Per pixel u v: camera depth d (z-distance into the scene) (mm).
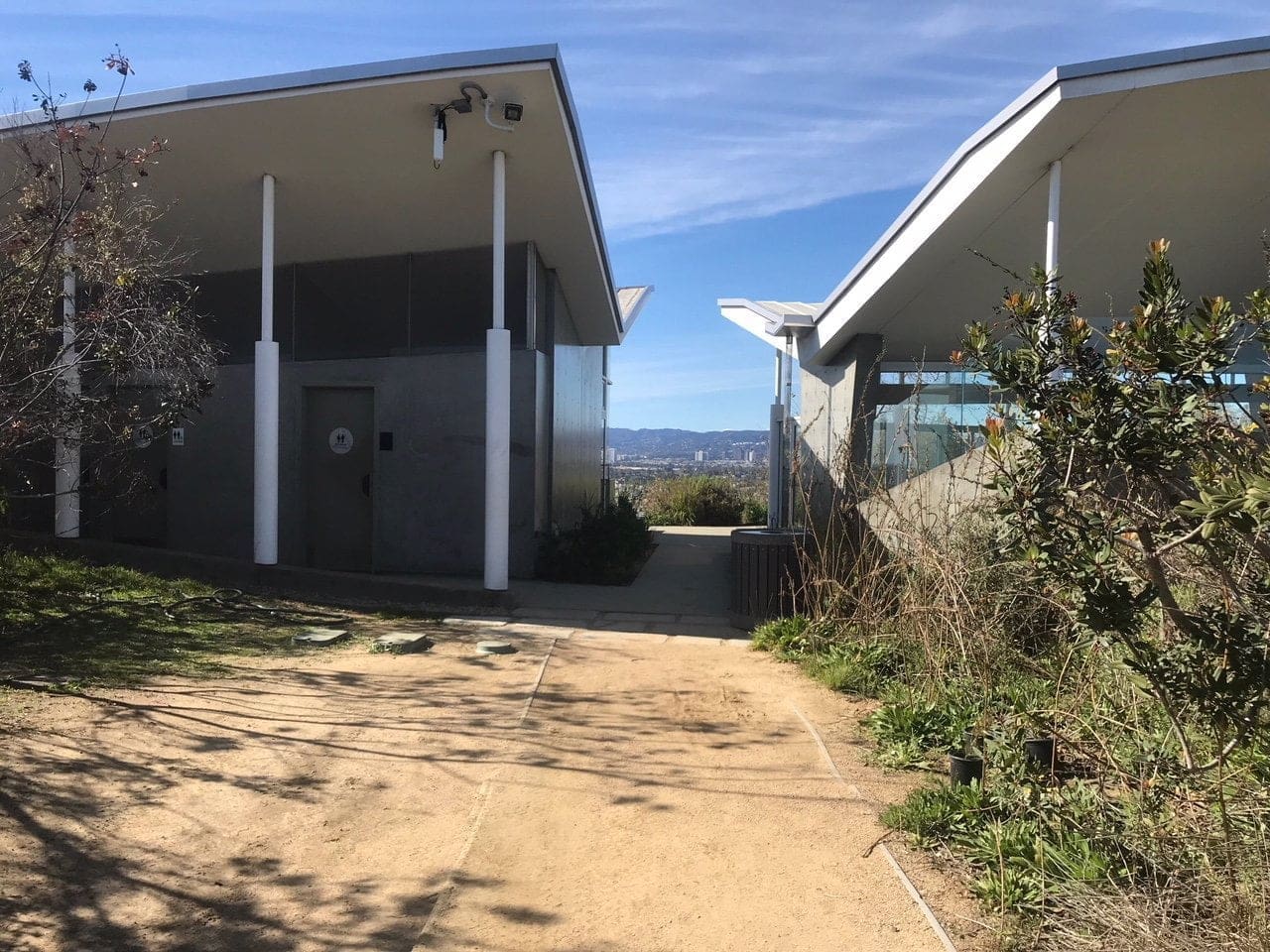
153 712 5488
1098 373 3006
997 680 5566
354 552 12344
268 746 5062
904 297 12203
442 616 9180
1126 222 10141
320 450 12422
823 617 7637
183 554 10672
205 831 3998
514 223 11758
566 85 8984
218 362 12695
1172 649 3090
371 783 4602
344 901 3453
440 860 3809
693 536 19891
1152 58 7590
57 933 3166
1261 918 2842
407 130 9430
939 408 9820
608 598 10711
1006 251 10852
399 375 12070
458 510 11859
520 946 3162
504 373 9766
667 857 3857
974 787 4152
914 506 8133
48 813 4039
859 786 4668
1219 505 2385
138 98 9039
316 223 11742
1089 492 3061
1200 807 3336
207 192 10828
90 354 7906
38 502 13055
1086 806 3801
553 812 4305
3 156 8484
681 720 5773
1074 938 3074
